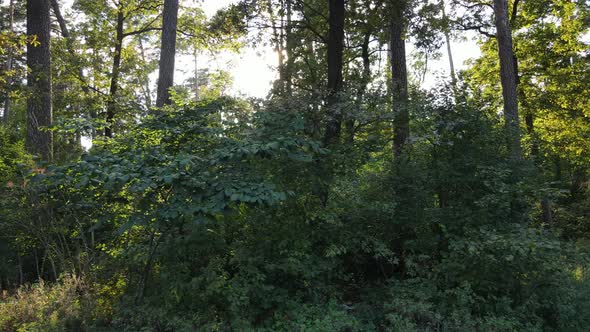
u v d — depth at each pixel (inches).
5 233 307.9
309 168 251.6
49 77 467.5
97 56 699.4
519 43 734.5
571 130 723.4
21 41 364.2
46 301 237.3
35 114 446.0
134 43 788.0
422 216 261.6
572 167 827.4
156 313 203.2
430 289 230.5
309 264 241.4
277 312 221.5
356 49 532.7
